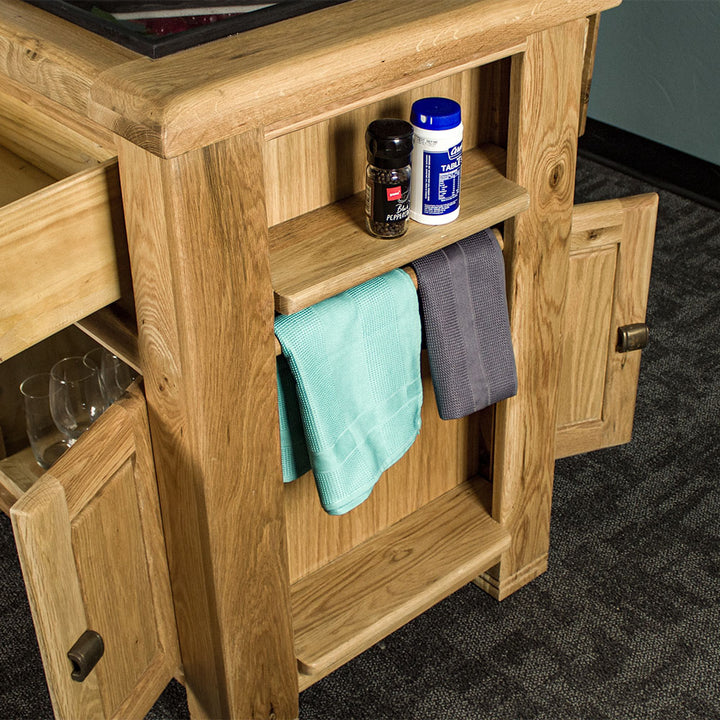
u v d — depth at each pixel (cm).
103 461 103
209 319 97
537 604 155
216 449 105
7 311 91
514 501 147
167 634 128
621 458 182
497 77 123
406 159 105
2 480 161
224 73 88
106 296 100
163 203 89
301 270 105
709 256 237
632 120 266
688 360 205
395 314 114
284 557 121
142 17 97
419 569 142
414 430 126
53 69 93
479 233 121
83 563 104
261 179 94
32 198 88
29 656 145
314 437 112
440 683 143
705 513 170
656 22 249
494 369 125
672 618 152
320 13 101
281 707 134
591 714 138
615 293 162
